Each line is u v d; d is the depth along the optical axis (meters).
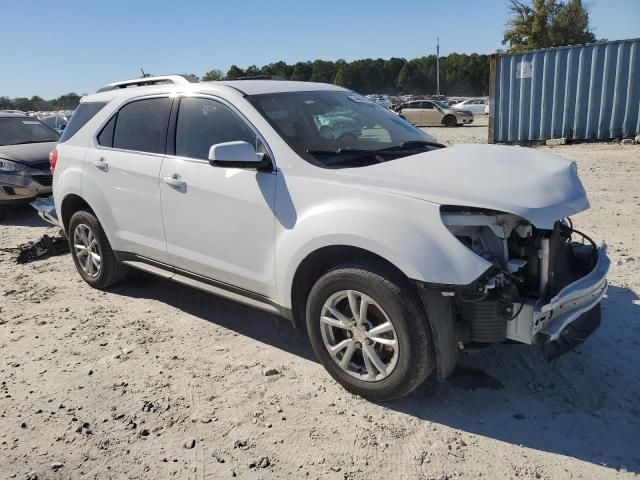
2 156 8.91
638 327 4.18
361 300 3.25
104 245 5.18
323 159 3.61
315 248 3.34
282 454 3.00
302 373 3.79
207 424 3.27
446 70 106.50
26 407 3.50
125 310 4.98
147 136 4.59
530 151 3.90
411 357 3.09
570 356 3.82
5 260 6.69
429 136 4.53
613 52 14.65
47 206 7.05
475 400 3.40
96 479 2.87
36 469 2.95
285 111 3.96
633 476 2.75
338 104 4.34
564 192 3.21
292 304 3.65
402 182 3.18
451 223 2.96
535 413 3.26
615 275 5.18
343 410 3.36
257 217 3.69
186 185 4.14
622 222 6.97
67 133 5.50
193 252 4.23
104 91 5.39
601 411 3.25
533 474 2.79
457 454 2.95
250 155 3.55
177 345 4.27
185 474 2.88
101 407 3.47
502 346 3.96
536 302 3.00
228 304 5.02
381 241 3.03
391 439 3.09
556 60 15.41
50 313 4.96
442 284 2.90
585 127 15.49
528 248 3.09
